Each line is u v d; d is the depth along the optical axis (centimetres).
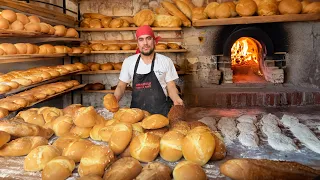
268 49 511
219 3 526
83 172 104
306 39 509
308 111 418
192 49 536
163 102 269
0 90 251
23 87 312
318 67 504
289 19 475
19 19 308
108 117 180
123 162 103
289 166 100
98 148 110
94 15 534
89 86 524
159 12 528
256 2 503
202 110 425
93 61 552
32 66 405
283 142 145
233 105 465
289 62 521
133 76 267
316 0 509
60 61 502
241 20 488
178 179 97
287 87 507
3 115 227
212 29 526
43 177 103
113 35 546
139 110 146
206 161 111
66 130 145
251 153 131
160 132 129
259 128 191
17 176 108
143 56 261
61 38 402
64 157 110
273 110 428
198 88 515
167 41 538
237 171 99
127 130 120
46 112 161
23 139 128
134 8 545
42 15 383
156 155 116
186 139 114
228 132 173
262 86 517
